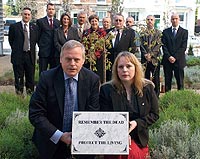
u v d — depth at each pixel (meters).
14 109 6.79
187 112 6.77
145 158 4.32
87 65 8.50
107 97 4.34
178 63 9.55
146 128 4.35
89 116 3.58
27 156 5.00
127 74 4.25
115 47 8.66
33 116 3.93
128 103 4.32
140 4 39.00
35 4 28.81
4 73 13.70
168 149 4.79
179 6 39.81
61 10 36.22
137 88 4.32
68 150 4.08
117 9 27.25
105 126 3.59
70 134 3.85
